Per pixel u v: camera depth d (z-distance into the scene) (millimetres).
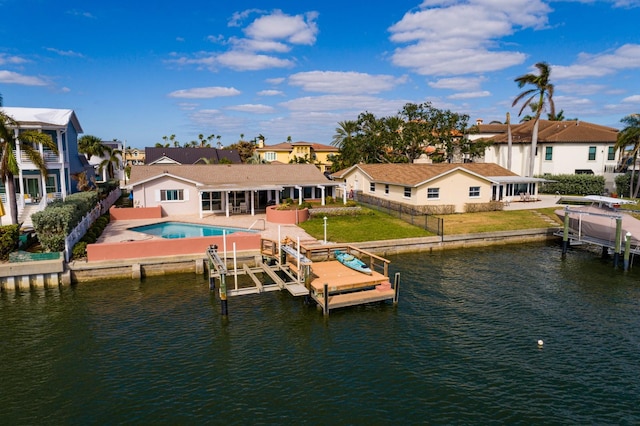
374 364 15492
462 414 12703
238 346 16859
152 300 21734
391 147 68750
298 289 20438
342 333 17953
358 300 20219
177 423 12312
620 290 23281
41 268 23125
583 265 28141
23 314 19906
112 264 24859
